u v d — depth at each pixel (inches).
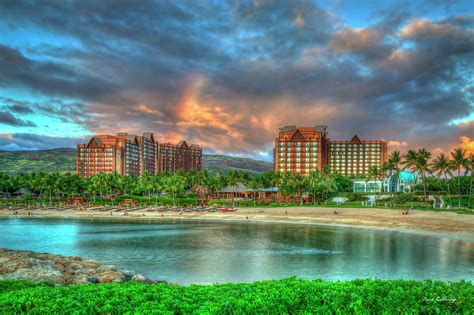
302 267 1883.6
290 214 5177.2
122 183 7504.9
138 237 3127.5
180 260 2080.5
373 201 6240.2
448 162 5157.5
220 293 664.4
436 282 669.3
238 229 3757.4
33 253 1571.1
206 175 7588.6
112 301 611.8
